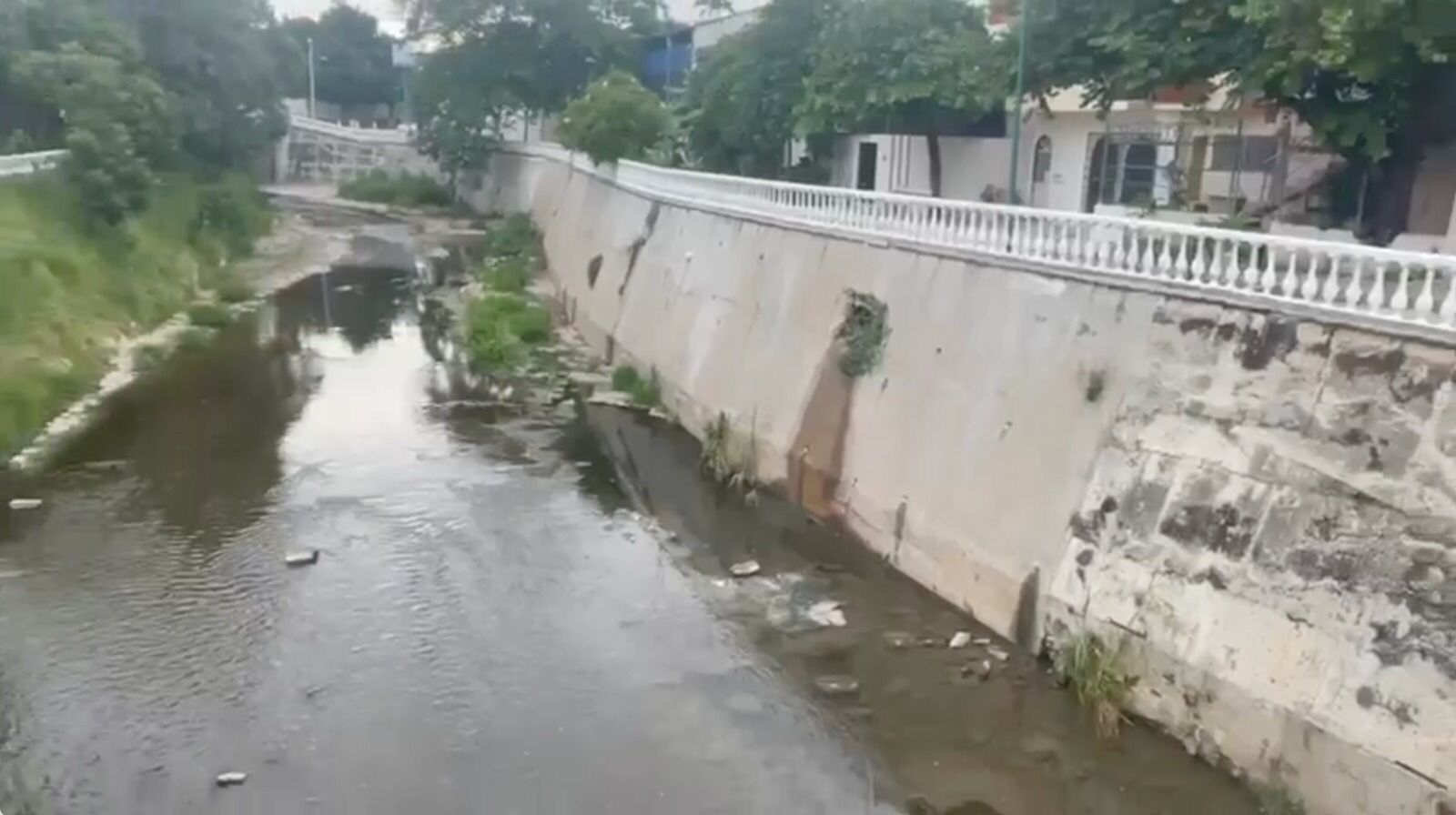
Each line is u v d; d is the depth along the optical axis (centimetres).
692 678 1664
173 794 1387
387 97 9669
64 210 3759
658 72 6856
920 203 2108
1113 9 2194
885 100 3216
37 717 1546
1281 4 1730
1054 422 1725
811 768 1449
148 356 3406
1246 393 1442
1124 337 1638
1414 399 1247
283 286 4834
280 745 1494
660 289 3341
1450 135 1995
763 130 3962
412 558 2066
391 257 5759
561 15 6719
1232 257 1490
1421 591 1186
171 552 2066
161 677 1653
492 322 3953
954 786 1404
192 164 5581
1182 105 2559
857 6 3356
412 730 1530
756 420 2506
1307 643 1286
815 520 2253
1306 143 2486
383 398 3130
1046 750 1462
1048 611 1647
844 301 2306
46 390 2816
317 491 2384
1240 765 1343
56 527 2161
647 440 2795
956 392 1948
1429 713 1150
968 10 3403
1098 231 1708
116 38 4609
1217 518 1431
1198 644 1409
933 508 1930
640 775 1435
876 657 1703
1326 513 1305
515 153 6888
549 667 1697
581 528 2227
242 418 2886
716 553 2114
